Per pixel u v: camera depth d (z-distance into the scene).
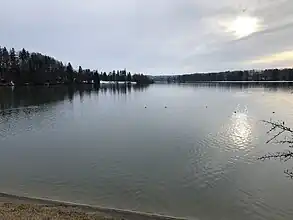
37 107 46.91
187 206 12.52
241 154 19.20
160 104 52.09
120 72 188.25
